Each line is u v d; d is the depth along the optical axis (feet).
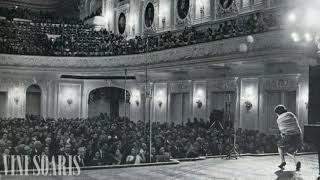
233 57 69.67
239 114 77.36
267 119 72.49
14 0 156.56
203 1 94.94
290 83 68.03
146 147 43.96
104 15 131.64
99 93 118.93
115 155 42.01
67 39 111.75
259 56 64.44
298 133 34.06
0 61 102.83
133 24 119.65
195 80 89.76
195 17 97.71
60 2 160.45
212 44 74.49
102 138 48.19
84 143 46.19
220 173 33.47
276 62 67.67
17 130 57.47
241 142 54.08
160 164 39.37
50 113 109.19
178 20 102.78
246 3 82.69
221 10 89.30
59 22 127.95
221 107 82.94
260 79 73.56
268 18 73.72
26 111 110.83
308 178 30.68
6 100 106.93
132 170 35.58
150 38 101.35
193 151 46.34
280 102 70.74
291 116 34.32
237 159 44.57
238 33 68.85
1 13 127.54
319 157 26.76
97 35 116.16
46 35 114.21
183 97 94.99
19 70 105.09
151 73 98.63
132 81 109.70
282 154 35.12
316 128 25.63
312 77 26.50
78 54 106.52
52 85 109.50
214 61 74.13
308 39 49.65
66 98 110.42
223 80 81.46
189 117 91.45
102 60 104.63
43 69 106.32
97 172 34.30
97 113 119.34
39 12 159.12
